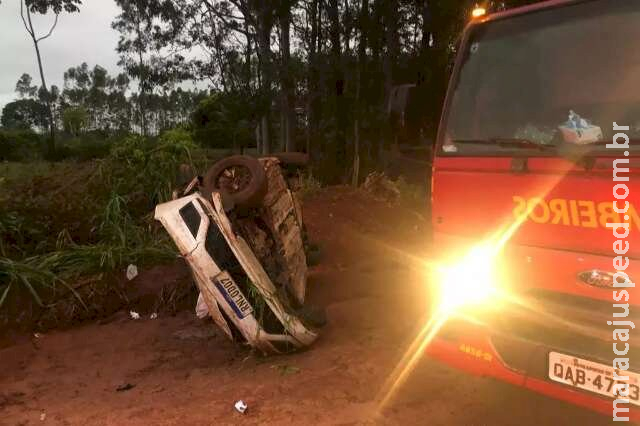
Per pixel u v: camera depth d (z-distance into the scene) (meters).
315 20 17.05
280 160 6.59
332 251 8.33
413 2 15.45
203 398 4.34
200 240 4.71
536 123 3.65
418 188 11.67
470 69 4.04
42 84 31.53
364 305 6.24
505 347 3.49
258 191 5.16
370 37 15.64
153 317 6.30
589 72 3.54
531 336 3.45
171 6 19.25
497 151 3.71
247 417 3.98
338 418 3.93
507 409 4.07
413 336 5.35
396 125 4.45
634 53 3.41
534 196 3.48
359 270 7.61
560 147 3.47
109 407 4.28
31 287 6.20
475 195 3.78
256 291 4.84
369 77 15.69
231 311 4.82
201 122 22.95
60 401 4.46
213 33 19.34
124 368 5.07
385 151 12.66
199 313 6.01
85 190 8.73
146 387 4.64
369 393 4.30
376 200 11.12
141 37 20.69
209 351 5.39
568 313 3.32
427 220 10.41
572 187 3.32
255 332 4.84
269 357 5.10
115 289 6.61
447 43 15.43
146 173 8.62
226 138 21.41
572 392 3.23
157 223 7.79
